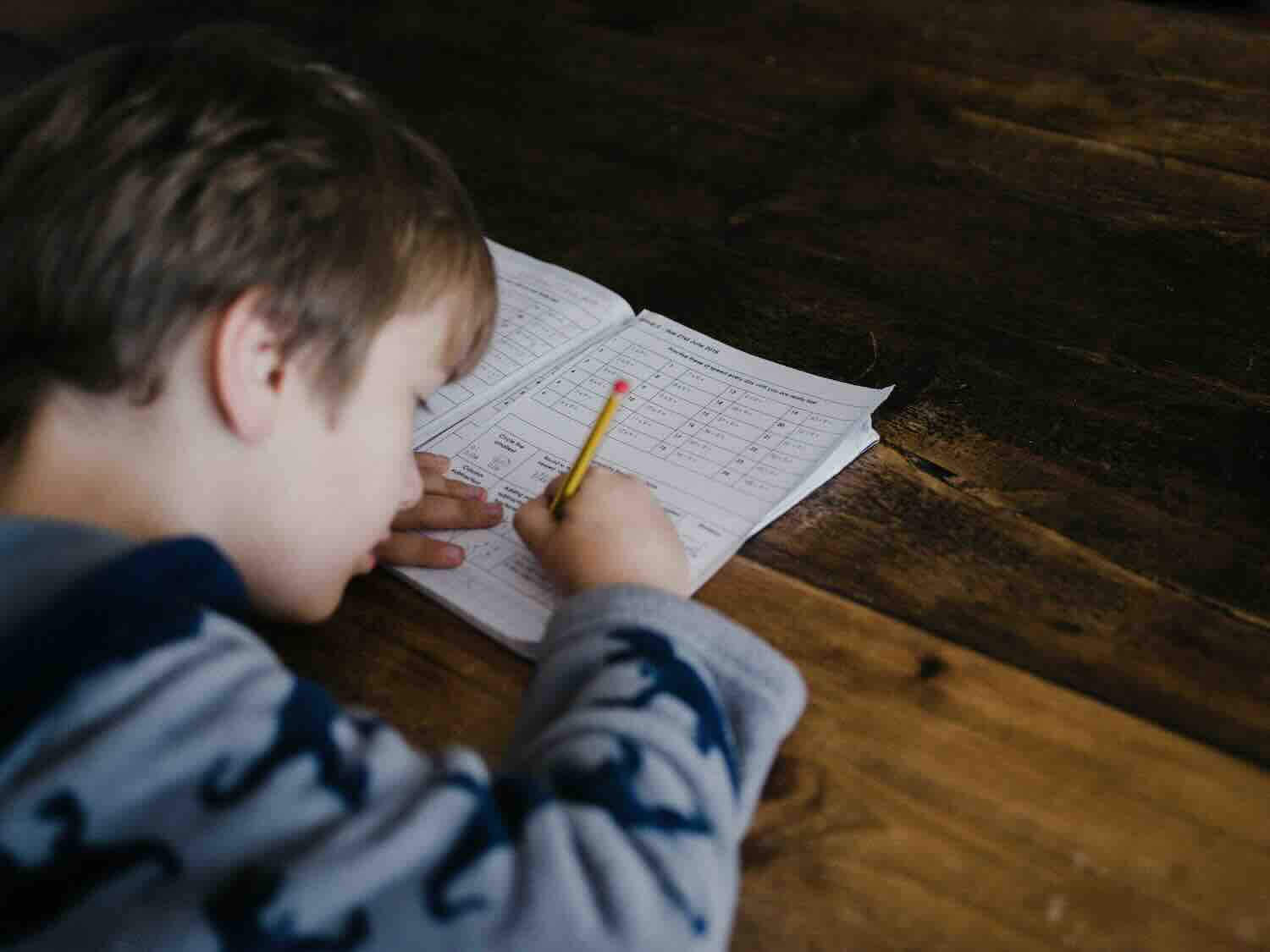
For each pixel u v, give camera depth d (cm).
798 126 132
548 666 69
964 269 109
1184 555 79
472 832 54
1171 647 73
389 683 73
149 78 66
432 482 85
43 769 52
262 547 70
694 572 78
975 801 64
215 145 63
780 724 67
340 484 71
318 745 55
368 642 75
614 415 92
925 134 130
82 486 66
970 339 100
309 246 65
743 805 63
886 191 121
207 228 62
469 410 94
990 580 78
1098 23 148
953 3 154
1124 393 94
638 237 116
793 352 100
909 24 151
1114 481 86
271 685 56
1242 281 106
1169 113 130
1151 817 63
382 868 52
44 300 63
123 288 62
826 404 91
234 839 52
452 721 70
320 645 75
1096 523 82
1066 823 63
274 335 65
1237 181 119
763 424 90
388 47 151
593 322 103
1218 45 142
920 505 84
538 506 79
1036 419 92
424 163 72
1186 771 66
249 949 49
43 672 54
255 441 66
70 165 63
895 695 70
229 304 63
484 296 78
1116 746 67
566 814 57
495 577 79
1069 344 99
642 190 123
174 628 55
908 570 79
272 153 64
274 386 66
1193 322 102
